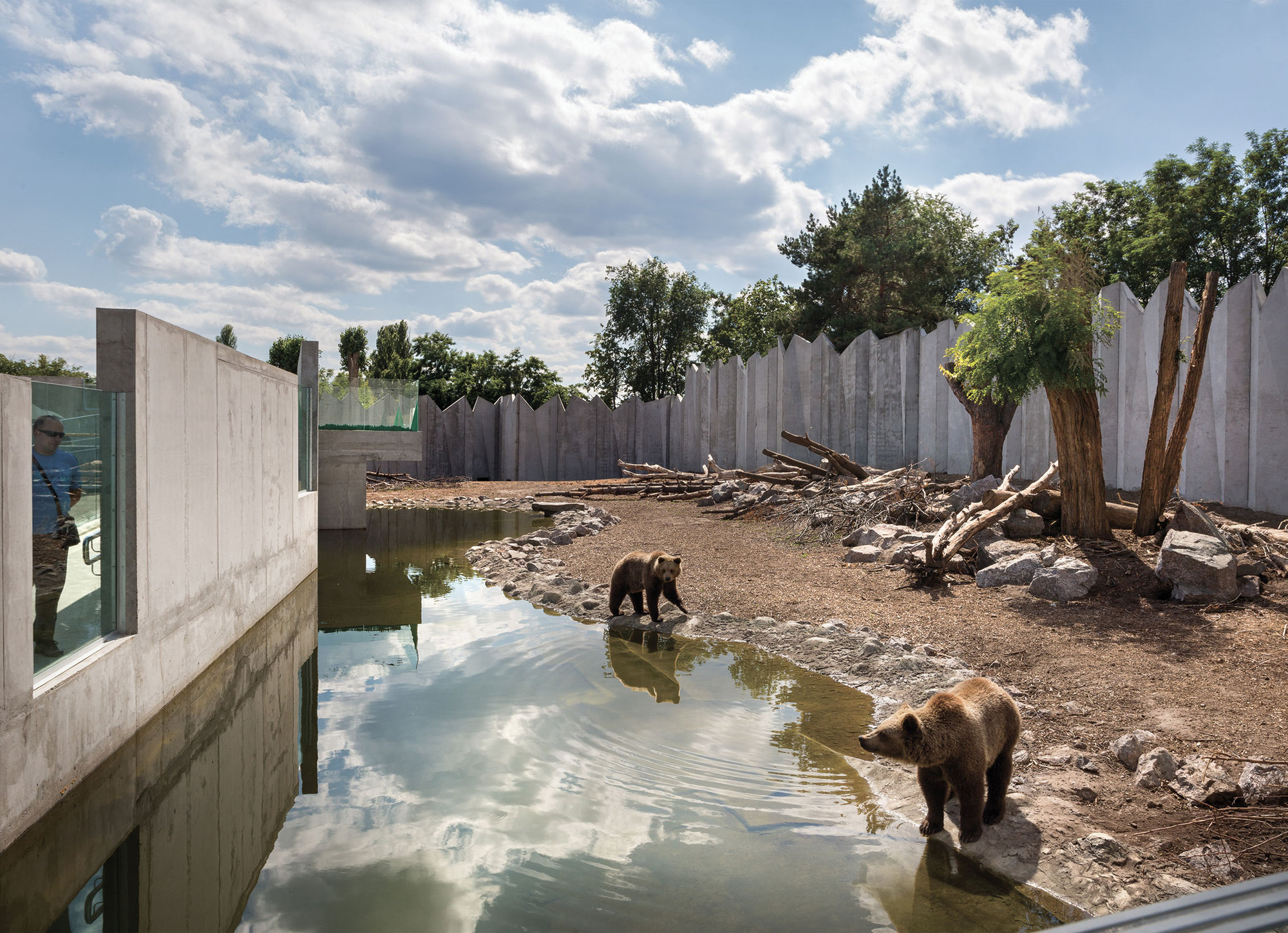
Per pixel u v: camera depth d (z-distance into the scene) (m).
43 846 4.46
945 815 4.72
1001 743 4.57
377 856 4.19
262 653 8.25
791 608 9.68
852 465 18.45
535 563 12.99
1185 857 4.12
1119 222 31.38
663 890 3.89
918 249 33.12
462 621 9.68
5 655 4.25
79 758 5.10
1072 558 9.80
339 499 19.12
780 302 44.88
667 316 50.12
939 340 19.98
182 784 5.22
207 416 7.54
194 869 4.12
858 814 4.75
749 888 3.92
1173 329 10.20
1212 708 6.01
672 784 5.11
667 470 26.62
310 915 3.65
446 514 23.02
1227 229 27.05
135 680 5.93
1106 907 3.80
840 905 3.79
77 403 5.25
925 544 10.70
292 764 5.39
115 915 3.73
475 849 4.27
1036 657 7.48
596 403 37.12
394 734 5.95
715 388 30.92
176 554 6.74
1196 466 13.86
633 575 9.51
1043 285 10.73
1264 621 7.91
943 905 3.80
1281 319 12.35
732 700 6.77
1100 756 5.43
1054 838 4.35
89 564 5.45
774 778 5.23
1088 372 10.46
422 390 48.91
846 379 23.69
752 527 16.30
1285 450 12.28
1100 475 10.78
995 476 15.98
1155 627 8.10
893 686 7.06
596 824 4.56
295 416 11.63
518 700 6.71
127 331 5.82
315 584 12.22
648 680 7.30
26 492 4.50
